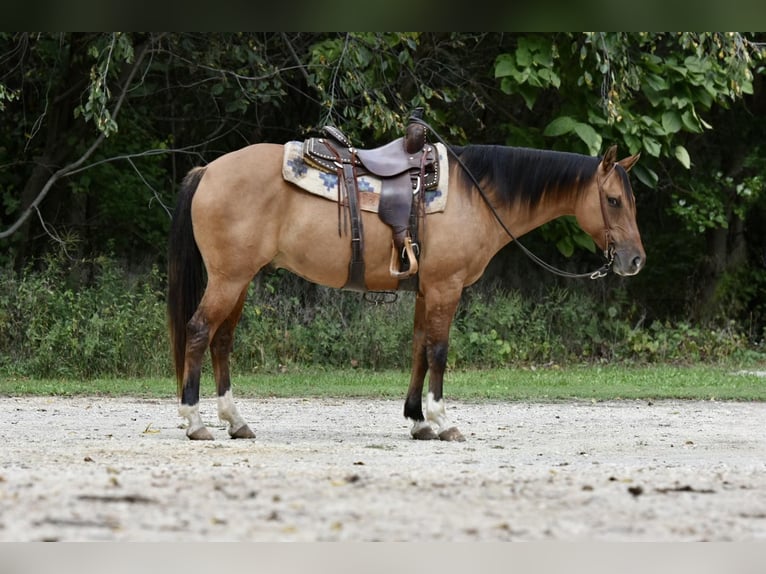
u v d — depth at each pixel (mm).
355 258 9891
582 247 23578
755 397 15523
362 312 20922
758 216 25500
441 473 7461
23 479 6816
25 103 22484
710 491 6805
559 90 20500
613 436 10836
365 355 20250
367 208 9898
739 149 24750
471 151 10289
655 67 20109
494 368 20734
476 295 21922
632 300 24438
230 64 21438
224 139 24266
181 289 9922
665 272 24781
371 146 22359
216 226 9719
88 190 22172
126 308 19109
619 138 20359
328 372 19453
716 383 17719
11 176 22484
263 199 9781
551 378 18391
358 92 19562
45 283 19312
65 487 6512
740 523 5879
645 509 6188
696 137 24438
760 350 23812
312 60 19484
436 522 5754
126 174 22453
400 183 9953
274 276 21625
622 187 10359
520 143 21203
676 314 24656
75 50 21000
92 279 21250
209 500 6215
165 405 14023
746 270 25109
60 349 18438
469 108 22344
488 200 10219
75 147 22062
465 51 22703
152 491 6453
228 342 10156
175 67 22172
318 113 23719
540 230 21484
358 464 8086
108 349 18500
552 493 6625
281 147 10023
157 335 18812
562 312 22328
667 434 11094
